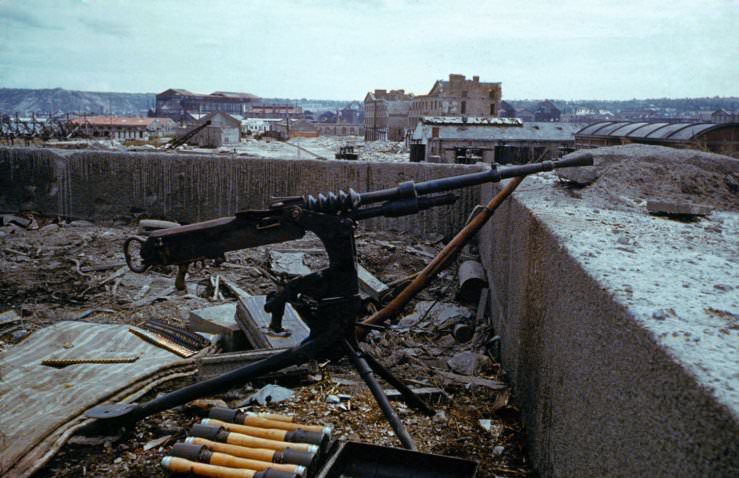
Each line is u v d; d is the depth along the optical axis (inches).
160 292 251.6
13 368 165.8
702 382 52.8
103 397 148.3
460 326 208.7
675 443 56.1
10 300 243.3
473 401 159.3
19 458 125.3
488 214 177.6
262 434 121.9
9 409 143.0
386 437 140.4
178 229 127.6
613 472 72.3
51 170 371.6
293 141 2226.9
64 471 126.6
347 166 331.0
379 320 172.1
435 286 255.9
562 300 103.9
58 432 134.4
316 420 148.1
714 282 86.8
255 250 306.3
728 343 61.5
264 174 342.0
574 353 93.7
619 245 110.1
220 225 126.6
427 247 309.1
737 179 204.4
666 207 163.0
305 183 337.4
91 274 273.4
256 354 166.4
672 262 99.0
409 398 138.3
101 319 224.5
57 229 350.9
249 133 2407.7
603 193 190.2
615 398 73.1
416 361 189.0
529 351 134.6
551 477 106.0
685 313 70.9
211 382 134.8
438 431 142.9
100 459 130.9
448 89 2529.5
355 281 132.3
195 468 112.1
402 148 1700.3
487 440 138.8
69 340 186.9
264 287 260.4
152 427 144.5
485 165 316.5
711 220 161.9
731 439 47.1
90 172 366.6
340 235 128.0
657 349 61.7
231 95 6131.9
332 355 137.6
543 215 139.6
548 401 111.4
